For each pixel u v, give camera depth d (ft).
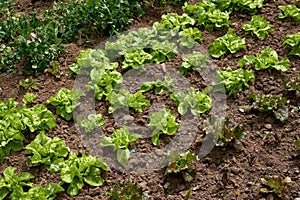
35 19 15.31
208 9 15.55
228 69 14.17
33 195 12.28
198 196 12.39
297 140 12.85
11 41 15.33
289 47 14.76
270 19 15.49
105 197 12.45
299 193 12.28
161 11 15.80
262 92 13.97
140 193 12.27
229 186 12.48
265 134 13.19
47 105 13.89
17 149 13.19
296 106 13.65
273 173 12.62
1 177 12.80
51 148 12.96
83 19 15.29
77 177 12.60
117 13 15.26
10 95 14.20
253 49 14.83
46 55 14.66
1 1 15.74
